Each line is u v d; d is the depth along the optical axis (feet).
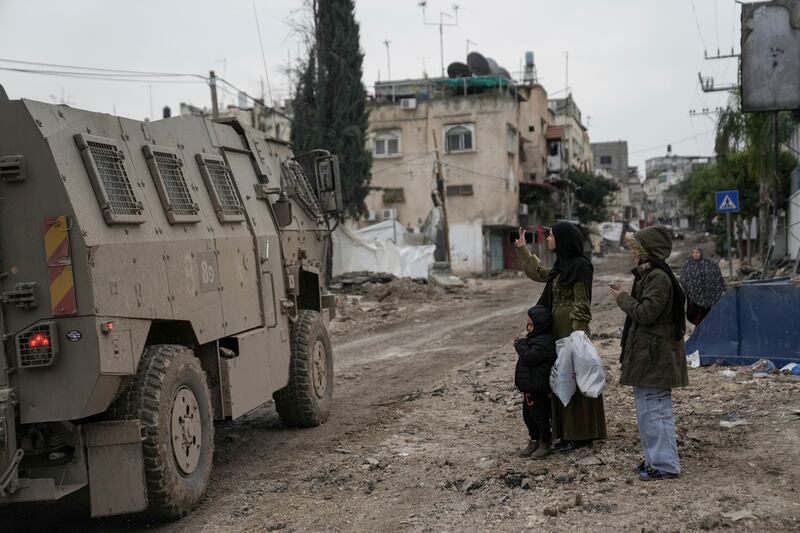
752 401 24.56
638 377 17.99
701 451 19.95
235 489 21.39
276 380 26.13
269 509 19.34
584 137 276.21
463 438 25.02
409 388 36.55
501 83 146.51
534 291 101.19
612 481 18.34
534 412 21.11
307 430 28.63
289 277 27.73
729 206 73.72
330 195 32.19
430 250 111.14
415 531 16.67
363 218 139.64
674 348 18.01
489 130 139.64
